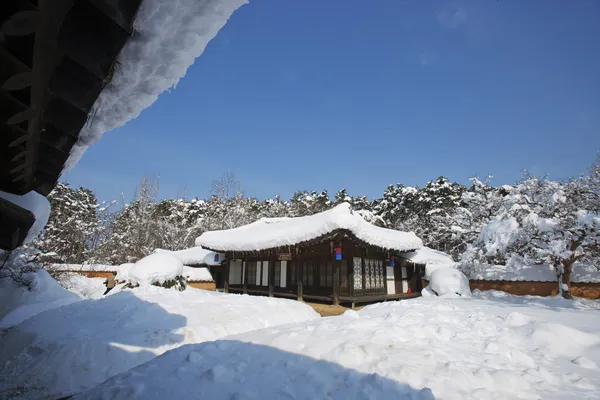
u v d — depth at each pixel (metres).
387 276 14.99
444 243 28.06
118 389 3.51
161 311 8.12
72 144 2.12
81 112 1.83
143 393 3.42
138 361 5.92
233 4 1.52
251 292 16.42
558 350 5.09
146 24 1.52
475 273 16.38
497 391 3.47
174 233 29.28
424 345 4.71
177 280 13.92
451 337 5.34
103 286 15.55
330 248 12.46
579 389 3.71
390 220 35.41
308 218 14.16
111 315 7.59
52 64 1.44
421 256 16.78
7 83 1.25
